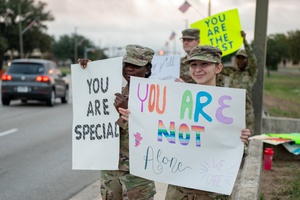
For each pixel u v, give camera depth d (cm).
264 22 1254
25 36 12625
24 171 1245
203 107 557
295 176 1109
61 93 3231
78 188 1095
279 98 4441
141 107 584
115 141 619
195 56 558
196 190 563
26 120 2294
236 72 1216
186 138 566
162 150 576
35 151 1522
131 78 587
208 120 557
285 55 11188
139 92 585
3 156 1432
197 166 562
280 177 1101
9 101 3030
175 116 569
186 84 562
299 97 4709
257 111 1304
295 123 1547
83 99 652
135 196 618
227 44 1219
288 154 1297
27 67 2947
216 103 552
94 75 639
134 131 587
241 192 700
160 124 576
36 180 1156
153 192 633
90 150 641
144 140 584
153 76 1260
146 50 625
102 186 644
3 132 1902
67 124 2177
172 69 1247
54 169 1279
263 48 1266
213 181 552
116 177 627
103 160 627
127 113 589
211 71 562
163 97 574
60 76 3222
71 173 1241
